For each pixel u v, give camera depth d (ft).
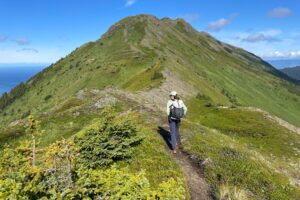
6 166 31.94
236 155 66.90
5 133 129.08
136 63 588.91
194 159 63.05
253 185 55.83
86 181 30.40
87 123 130.31
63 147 33.35
